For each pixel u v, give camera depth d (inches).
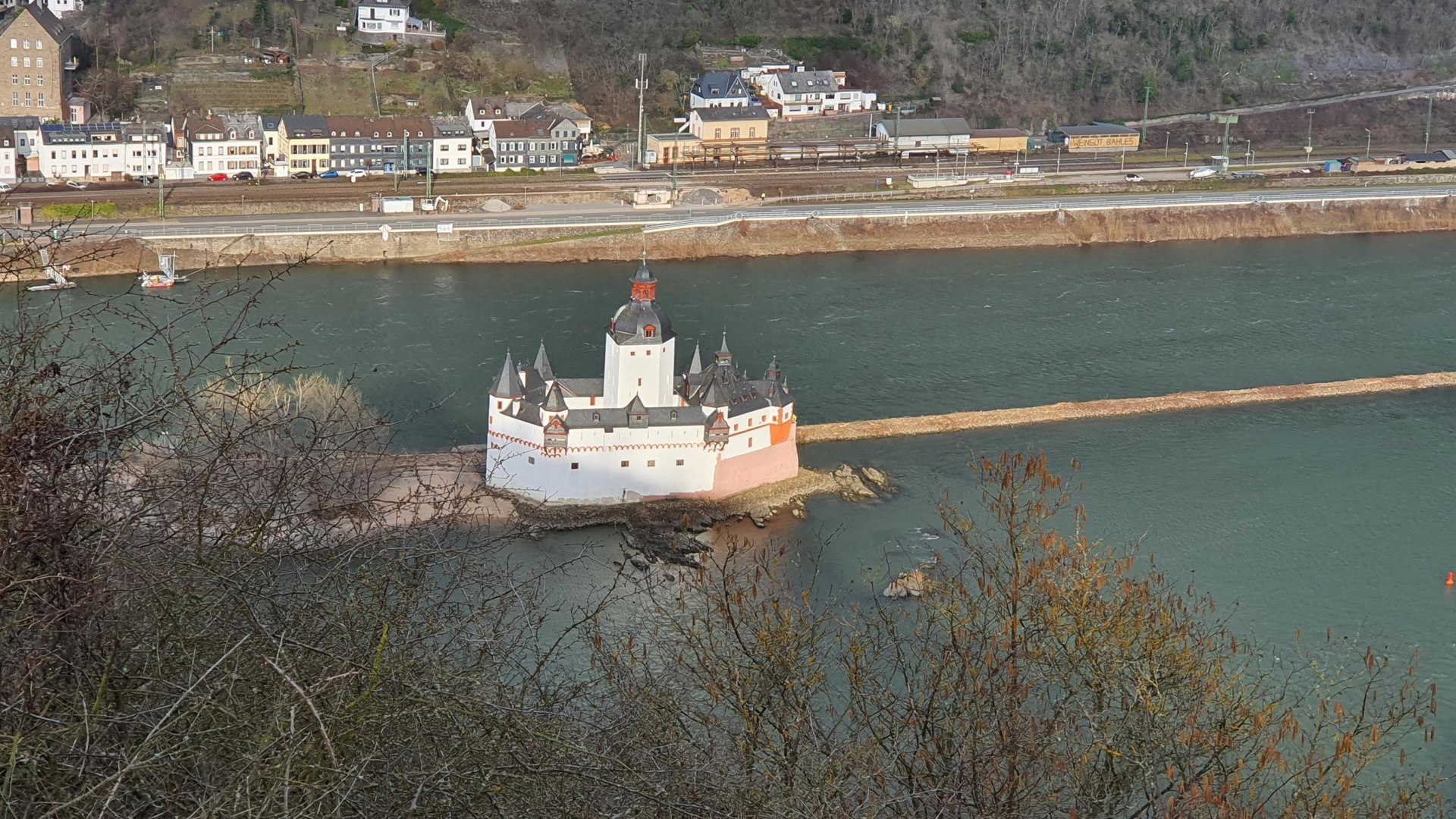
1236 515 5979.3
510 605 1684.3
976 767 2043.6
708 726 2080.5
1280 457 6766.7
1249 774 2802.7
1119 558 5354.3
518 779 1248.2
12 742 1024.2
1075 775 2150.6
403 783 1181.1
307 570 1283.2
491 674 1397.6
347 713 1137.4
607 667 2096.5
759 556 5467.5
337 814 1043.3
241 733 1145.4
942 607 2711.6
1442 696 4313.5
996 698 2273.6
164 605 1159.6
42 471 1159.6
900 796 1883.6
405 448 6392.7
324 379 6540.4
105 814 1032.2
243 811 1021.8
